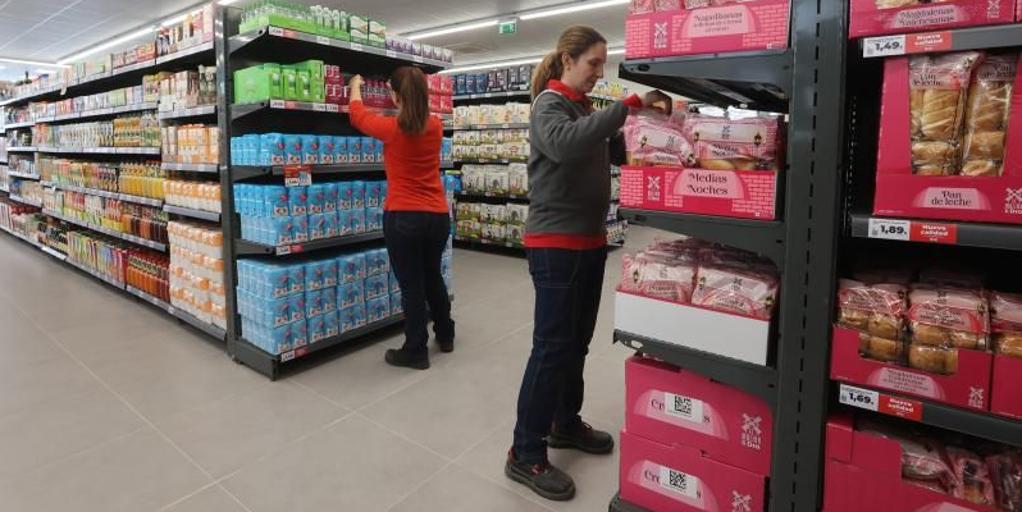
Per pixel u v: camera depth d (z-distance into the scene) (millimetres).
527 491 2064
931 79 1092
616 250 6953
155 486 2098
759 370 1364
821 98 1213
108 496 2035
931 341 1144
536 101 1856
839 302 1254
